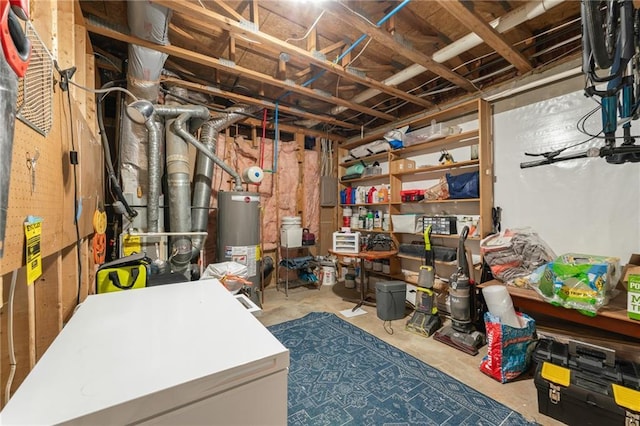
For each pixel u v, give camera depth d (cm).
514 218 290
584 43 143
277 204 446
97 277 159
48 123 93
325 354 240
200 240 315
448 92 357
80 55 200
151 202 279
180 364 70
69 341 79
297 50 238
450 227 327
